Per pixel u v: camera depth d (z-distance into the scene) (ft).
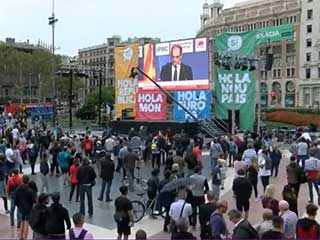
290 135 135.54
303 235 26.99
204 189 41.70
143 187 63.16
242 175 43.93
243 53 121.80
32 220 31.89
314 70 350.23
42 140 84.43
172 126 119.65
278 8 382.63
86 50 580.30
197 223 43.21
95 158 78.64
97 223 46.47
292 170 49.29
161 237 40.96
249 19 409.90
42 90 348.59
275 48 380.58
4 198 50.72
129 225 35.53
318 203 53.21
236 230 26.32
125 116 142.61
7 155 60.49
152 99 134.92
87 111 240.73
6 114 207.41
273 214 29.09
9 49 382.22
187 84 127.03
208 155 99.66
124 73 142.82
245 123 123.13
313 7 350.64
